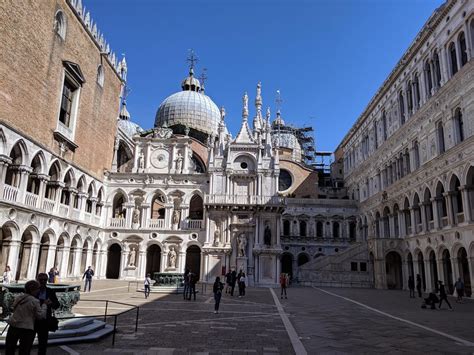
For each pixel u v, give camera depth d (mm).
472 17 32469
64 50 38406
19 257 33344
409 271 44688
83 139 43062
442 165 36469
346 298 31000
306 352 12125
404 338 14570
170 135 54438
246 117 52344
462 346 13297
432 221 39062
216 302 20812
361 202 61844
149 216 49375
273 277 46125
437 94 37469
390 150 50594
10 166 31953
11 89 30594
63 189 40250
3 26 29594
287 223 64188
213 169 49562
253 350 12305
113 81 51344
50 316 10219
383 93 53781
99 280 45250
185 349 12266
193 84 74688
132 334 14414
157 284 34281
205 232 47969
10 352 8797
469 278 33719
